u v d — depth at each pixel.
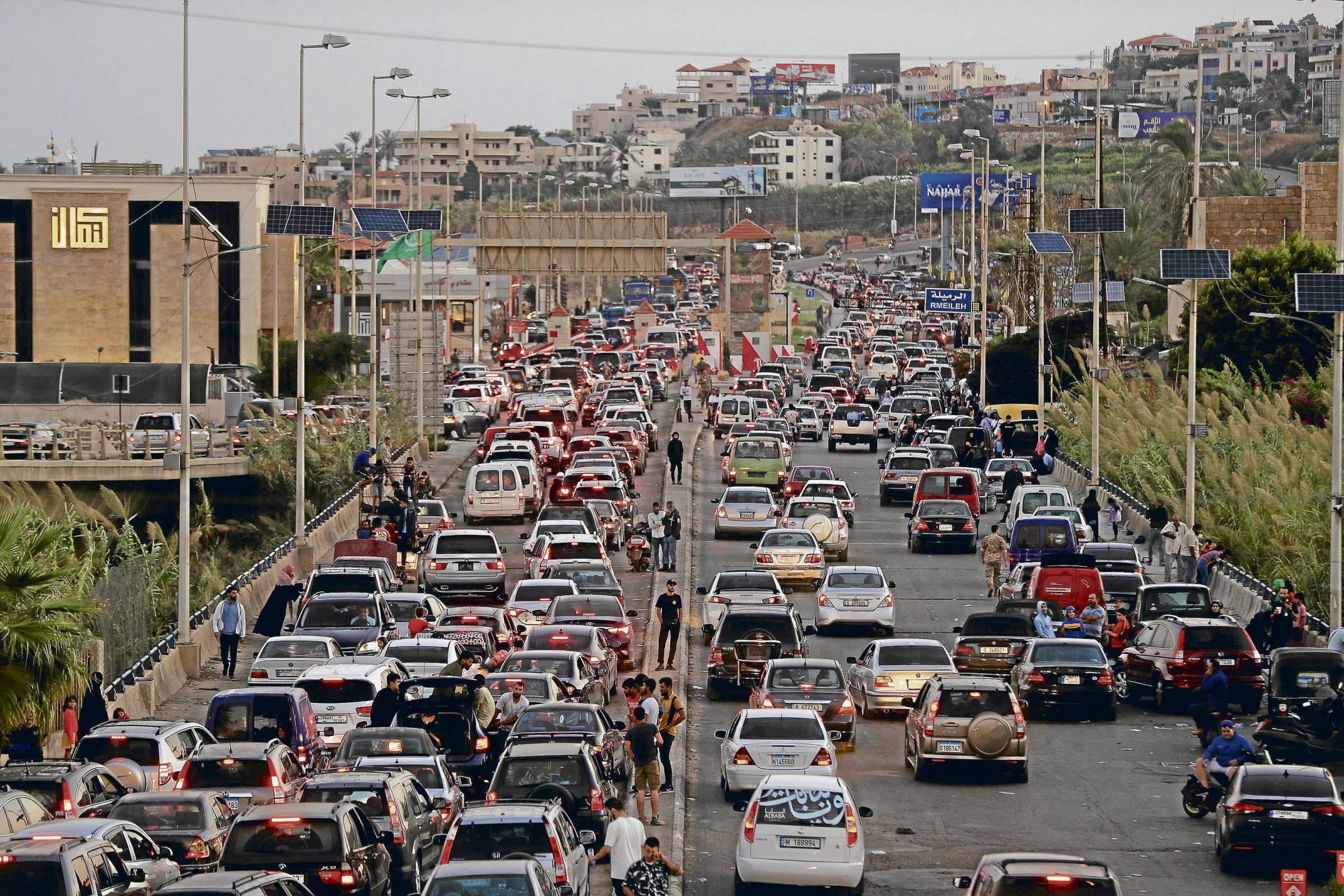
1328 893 65.94
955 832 78.31
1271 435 173.50
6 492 167.88
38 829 55.38
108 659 117.19
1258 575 150.75
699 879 71.12
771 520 172.88
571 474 179.25
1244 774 71.19
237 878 49.38
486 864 51.09
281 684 91.31
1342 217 117.12
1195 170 198.12
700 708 108.00
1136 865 72.38
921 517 167.50
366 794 63.41
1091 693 102.75
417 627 110.94
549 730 78.12
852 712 94.75
